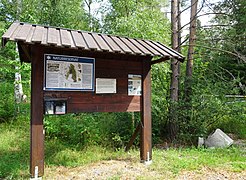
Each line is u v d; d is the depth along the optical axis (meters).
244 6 8.09
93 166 4.55
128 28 7.05
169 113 7.20
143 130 4.72
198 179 3.90
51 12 11.95
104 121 7.11
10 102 8.62
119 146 6.37
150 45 4.73
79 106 4.17
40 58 3.85
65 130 6.71
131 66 4.70
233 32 7.95
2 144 5.91
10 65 8.09
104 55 4.44
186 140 6.93
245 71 10.97
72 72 4.12
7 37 3.27
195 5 7.55
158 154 5.41
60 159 5.02
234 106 7.25
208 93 7.19
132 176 3.98
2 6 9.75
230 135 7.85
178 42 7.68
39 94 3.82
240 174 4.16
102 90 4.40
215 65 8.34
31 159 3.74
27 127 7.57
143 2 8.10
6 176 4.06
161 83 7.54
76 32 4.47
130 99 4.66
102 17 9.29
